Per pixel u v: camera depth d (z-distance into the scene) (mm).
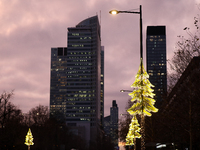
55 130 124688
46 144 111500
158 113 33125
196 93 26375
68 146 145375
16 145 78500
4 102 70688
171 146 40531
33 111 111750
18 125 81688
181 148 40719
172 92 31547
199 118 28609
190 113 27469
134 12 24078
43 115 111812
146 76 23047
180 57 27672
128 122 80250
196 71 26109
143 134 22422
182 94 28672
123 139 99750
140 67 23344
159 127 43875
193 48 27000
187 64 27422
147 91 22875
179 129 31859
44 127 110188
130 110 23000
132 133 50281
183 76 28281
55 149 118250
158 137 44906
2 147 72875
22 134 85188
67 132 164750
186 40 27312
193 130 28953
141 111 22656
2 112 70938
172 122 32812
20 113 89500
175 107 30391
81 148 183875
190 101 26969
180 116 29250
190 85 26516
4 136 71250
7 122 73938
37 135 104125
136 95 22891
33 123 110625
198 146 34531
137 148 72750
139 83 22875
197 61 26172
